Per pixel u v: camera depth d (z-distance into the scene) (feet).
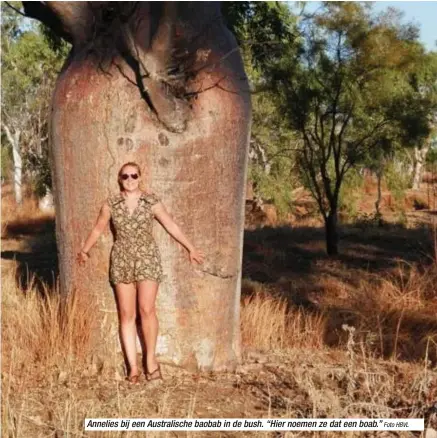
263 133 84.64
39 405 19.17
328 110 60.08
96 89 22.24
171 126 21.98
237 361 23.94
